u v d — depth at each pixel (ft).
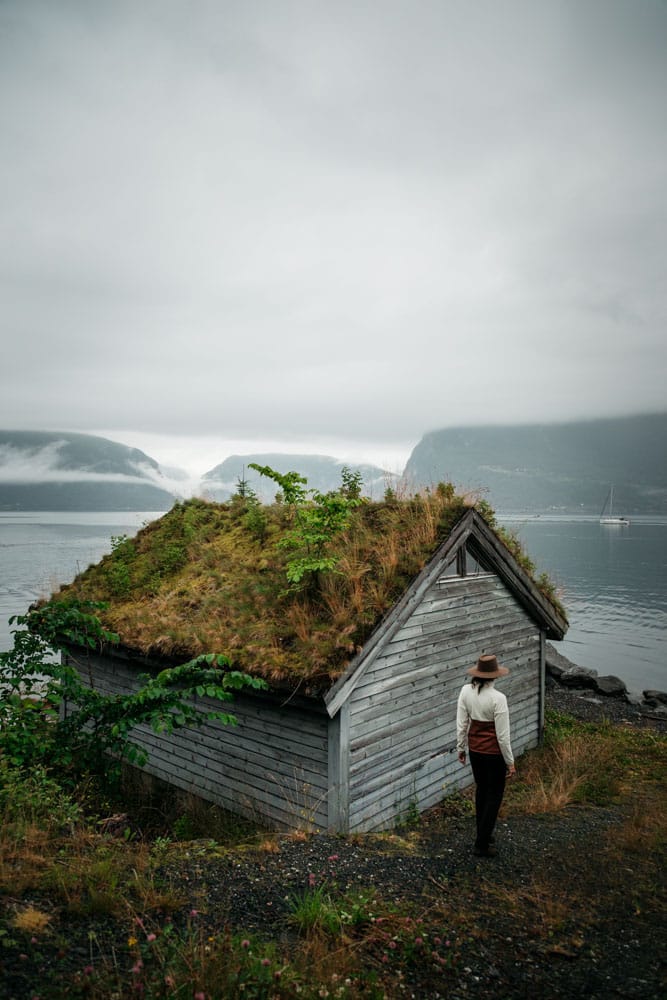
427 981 12.67
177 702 21.90
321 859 18.89
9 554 344.08
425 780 29.07
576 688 70.33
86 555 316.81
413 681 28.63
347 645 24.32
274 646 25.68
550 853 20.83
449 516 31.89
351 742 24.90
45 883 14.38
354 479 36.29
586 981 13.19
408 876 18.06
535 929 15.33
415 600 28.27
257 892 15.92
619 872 19.31
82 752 22.38
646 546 420.36
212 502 48.37
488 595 34.88
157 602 34.45
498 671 20.18
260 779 27.12
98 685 35.88
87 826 19.51
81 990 10.50
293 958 12.69
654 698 66.74
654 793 30.73
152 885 14.94
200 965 11.40
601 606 172.24
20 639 23.77
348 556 29.89
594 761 35.94
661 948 14.71
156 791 30.83
